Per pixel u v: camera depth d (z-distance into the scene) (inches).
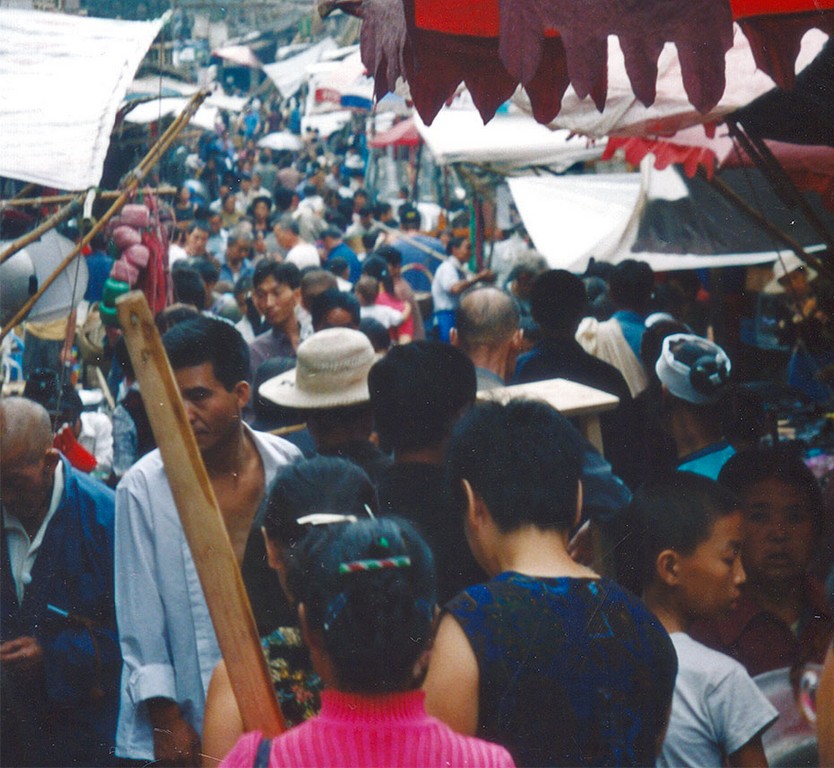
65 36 130.2
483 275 322.0
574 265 229.5
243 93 507.5
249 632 70.3
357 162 566.9
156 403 70.4
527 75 83.7
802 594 98.0
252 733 61.3
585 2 83.0
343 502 79.9
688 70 84.7
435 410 95.2
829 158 159.3
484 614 68.0
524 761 66.6
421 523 89.9
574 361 153.3
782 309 245.1
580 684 67.5
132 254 187.6
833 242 156.5
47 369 146.2
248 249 346.6
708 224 202.5
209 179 422.6
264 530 80.7
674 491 89.6
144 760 95.3
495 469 73.8
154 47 177.8
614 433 148.6
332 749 58.7
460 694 66.4
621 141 176.9
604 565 91.5
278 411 133.0
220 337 100.6
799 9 102.2
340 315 169.3
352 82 389.4
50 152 111.4
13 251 113.6
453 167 278.7
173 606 95.9
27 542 105.0
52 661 103.0
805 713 92.6
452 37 106.0
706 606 88.6
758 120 140.7
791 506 98.4
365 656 59.2
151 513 96.3
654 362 150.1
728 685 84.2
